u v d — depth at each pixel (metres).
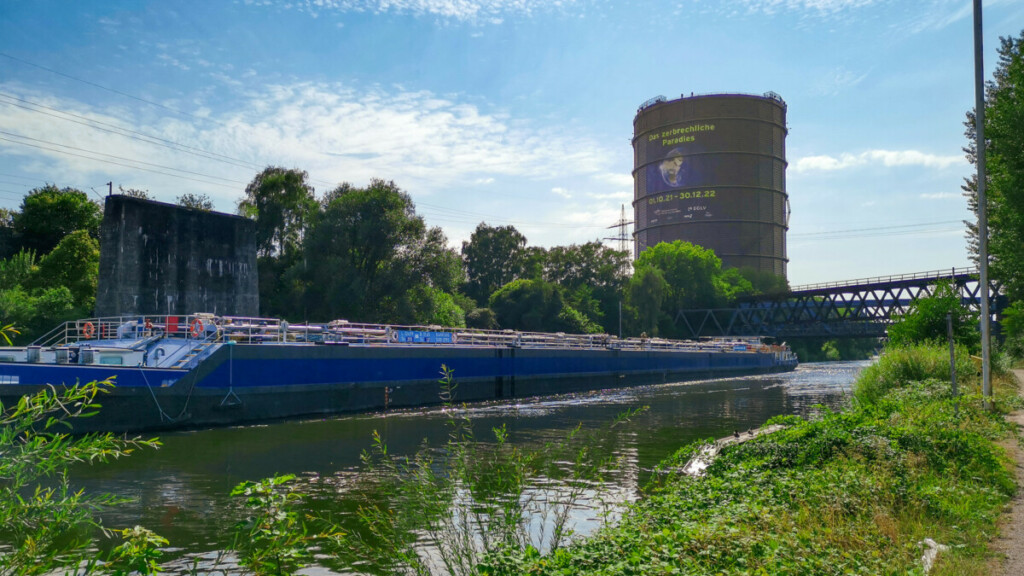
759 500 10.38
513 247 123.25
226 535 12.46
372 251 70.19
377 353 38.38
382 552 8.88
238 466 19.86
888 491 10.64
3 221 77.69
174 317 34.75
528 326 94.25
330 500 14.98
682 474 15.70
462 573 7.63
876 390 30.61
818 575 6.89
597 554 7.56
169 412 28.50
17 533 4.52
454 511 9.87
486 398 45.91
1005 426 18.20
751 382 68.81
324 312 68.62
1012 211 36.38
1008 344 53.81
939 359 30.89
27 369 25.69
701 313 137.25
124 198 50.97
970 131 52.66
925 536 8.70
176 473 18.73
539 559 7.21
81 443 4.63
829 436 14.91
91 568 4.65
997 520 9.58
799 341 147.75
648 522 9.67
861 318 113.00
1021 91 34.56
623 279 120.81
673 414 35.00
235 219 60.12
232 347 31.11
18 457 4.42
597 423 30.81
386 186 74.31
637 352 64.75
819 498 10.33
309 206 81.50
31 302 49.72
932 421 16.64
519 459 10.20
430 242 73.25
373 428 29.39
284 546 5.58
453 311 80.25
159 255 53.06
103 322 40.19
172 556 11.05
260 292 75.50
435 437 26.30
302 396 34.19
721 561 7.29
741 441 18.70
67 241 61.19
